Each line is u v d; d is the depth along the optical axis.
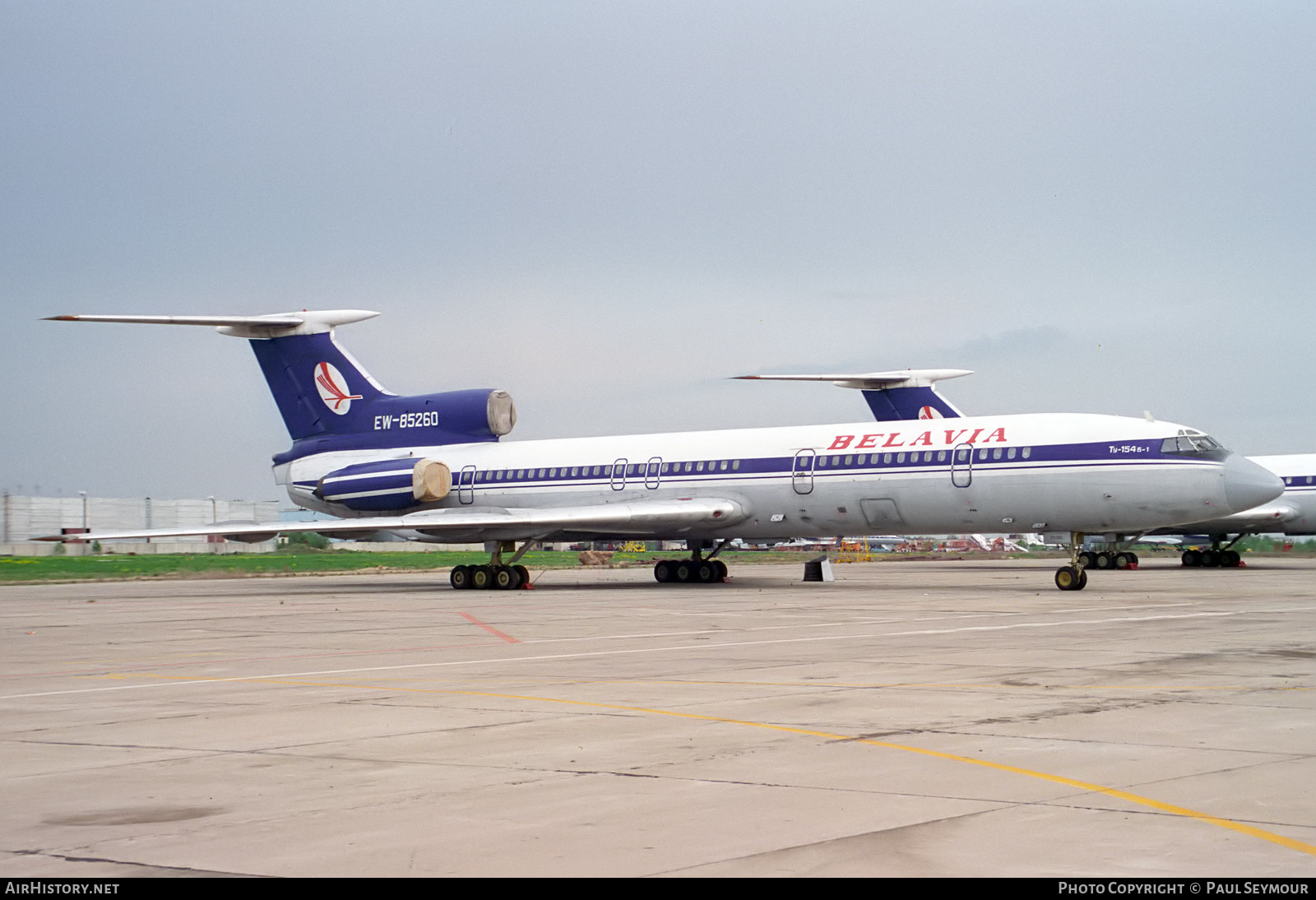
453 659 44.06
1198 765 23.12
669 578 108.06
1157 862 16.95
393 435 109.75
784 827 18.98
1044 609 66.19
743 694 33.34
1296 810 19.77
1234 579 106.06
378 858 17.56
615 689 34.62
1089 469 80.25
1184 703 30.67
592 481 101.44
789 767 23.36
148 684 37.66
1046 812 19.69
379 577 133.38
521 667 40.84
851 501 89.56
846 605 72.19
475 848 18.00
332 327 110.62
